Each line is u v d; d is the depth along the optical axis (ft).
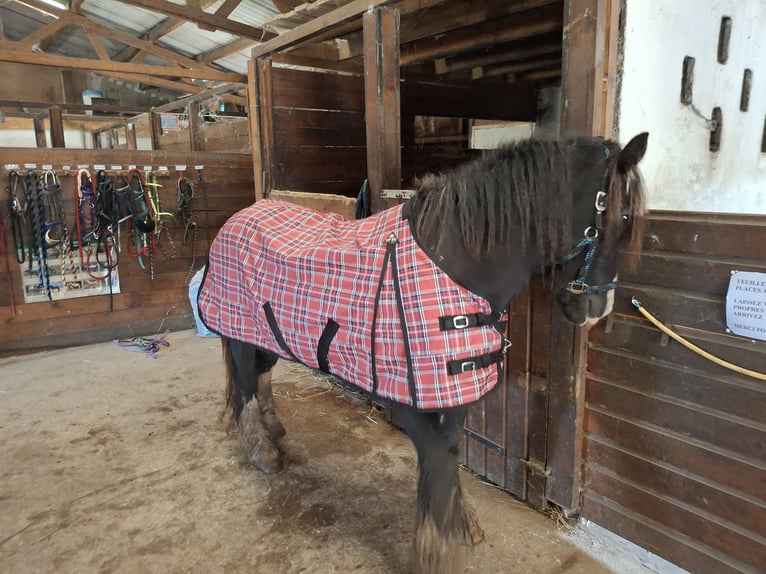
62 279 11.56
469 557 5.07
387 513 5.82
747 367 4.02
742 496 4.17
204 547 5.32
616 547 5.17
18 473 6.66
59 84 33.06
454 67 12.44
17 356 11.11
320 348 4.62
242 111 25.41
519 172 3.82
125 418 8.21
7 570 5.01
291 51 10.73
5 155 10.68
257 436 6.63
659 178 5.97
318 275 4.71
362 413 8.31
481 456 6.45
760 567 4.12
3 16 28.68
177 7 15.29
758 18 6.63
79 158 11.39
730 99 6.68
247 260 5.61
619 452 5.03
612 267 3.99
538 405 5.64
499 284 4.04
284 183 9.77
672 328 4.47
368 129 7.15
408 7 8.67
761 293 3.86
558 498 5.58
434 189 4.27
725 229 4.04
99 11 25.81
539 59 12.15
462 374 3.92
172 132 21.07
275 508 5.93
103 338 12.20
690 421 4.44
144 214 12.14
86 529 5.59
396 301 4.05
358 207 7.23
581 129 4.82
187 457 7.04
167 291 12.91
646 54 5.39
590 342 5.14
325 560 5.12
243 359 6.44
